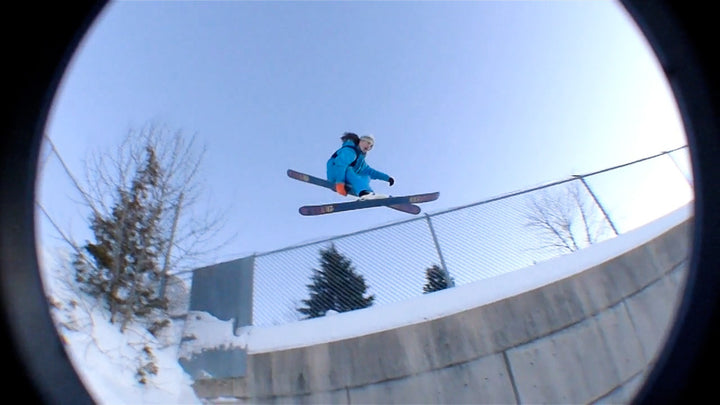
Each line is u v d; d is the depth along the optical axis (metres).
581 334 6.34
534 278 6.82
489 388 5.85
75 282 7.16
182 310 7.82
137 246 8.47
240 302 7.74
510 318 6.30
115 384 5.69
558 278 6.73
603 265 6.99
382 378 6.02
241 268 8.20
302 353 6.43
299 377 6.26
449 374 5.95
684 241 7.75
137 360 6.41
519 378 5.91
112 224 8.42
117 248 8.13
